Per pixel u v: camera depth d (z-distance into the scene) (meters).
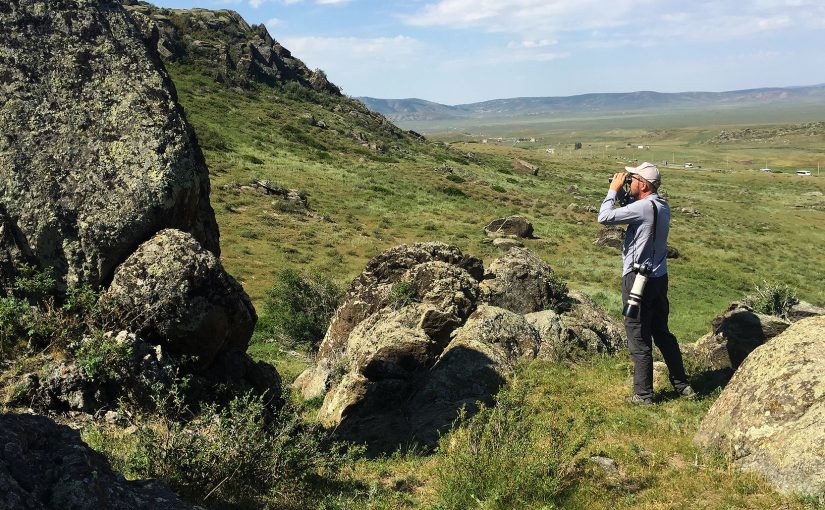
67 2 7.43
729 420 5.53
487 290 14.30
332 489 5.39
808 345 5.41
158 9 122.62
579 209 70.69
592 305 15.36
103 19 7.62
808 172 174.62
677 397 7.32
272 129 83.50
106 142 7.00
